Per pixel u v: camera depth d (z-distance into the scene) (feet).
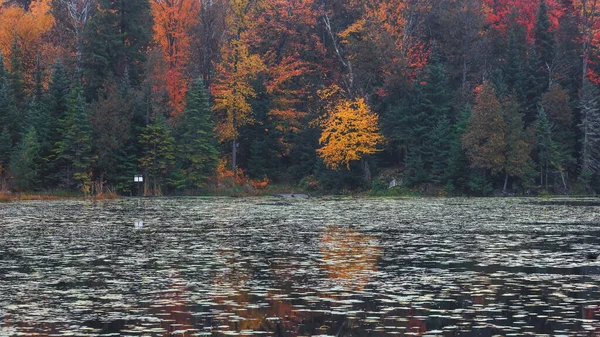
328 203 177.47
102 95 229.45
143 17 249.96
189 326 41.73
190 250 76.74
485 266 64.54
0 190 204.23
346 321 42.83
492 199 199.41
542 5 255.09
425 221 115.55
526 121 243.81
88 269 63.26
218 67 256.52
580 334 39.40
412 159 231.71
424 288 53.31
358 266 64.80
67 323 42.47
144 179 224.53
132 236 91.40
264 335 39.73
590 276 58.65
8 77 235.20
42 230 99.35
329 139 240.94
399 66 244.63
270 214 134.10
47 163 213.87
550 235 91.97
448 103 237.25
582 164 234.38
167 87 255.70
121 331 40.52
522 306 46.83
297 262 67.21
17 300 49.37
